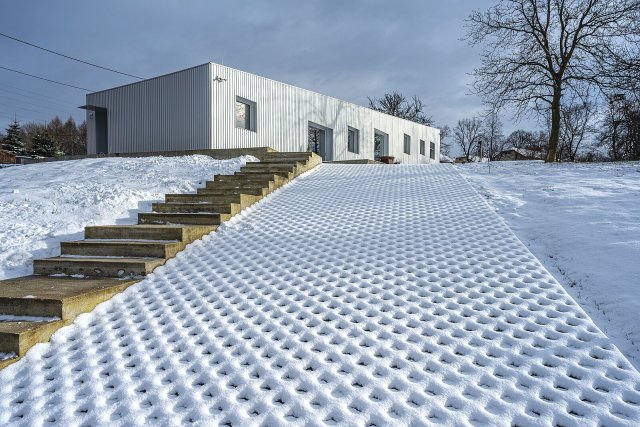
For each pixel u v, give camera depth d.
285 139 18.02
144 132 16.80
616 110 23.97
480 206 6.75
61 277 5.08
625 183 7.62
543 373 2.96
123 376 3.15
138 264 5.02
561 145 37.56
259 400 2.81
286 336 3.56
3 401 2.95
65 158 18.09
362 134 22.81
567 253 4.89
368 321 3.72
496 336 3.41
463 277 4.41
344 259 5.05
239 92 16.05
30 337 3.54
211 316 4.01
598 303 3.88
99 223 6.91
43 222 6.68
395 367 3.11
